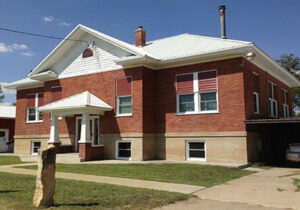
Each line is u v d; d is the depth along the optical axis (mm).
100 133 17922
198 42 18000
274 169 13398
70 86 19891
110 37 18781
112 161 15977
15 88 24594
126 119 16938
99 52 18750
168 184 9320
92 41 19125
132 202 6750
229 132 14727
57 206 6309
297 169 13414
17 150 23719
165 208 6414
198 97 15984
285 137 17734
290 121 13188
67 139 19734
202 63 15930
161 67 17359
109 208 6215
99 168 12992
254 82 16531
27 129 23312
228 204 6855
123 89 17344
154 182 9648
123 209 6172
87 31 18641
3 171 12211
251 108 15383
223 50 14727
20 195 7379
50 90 20953
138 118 16438
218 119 15172
